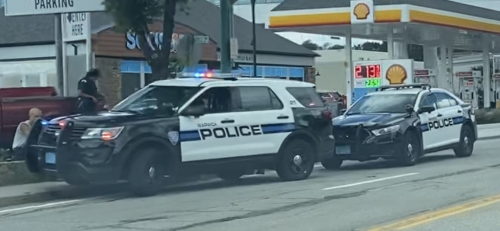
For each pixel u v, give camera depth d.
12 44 28.55
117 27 17.30
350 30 36.81
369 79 33.34
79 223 10.47
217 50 29.53
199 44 17.62
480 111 38.78
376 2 33.47
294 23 34.78
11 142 16.75
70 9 18.31
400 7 32.34
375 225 9.70
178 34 25.84
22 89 17.80
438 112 18.66
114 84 26.53
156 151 13.04
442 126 18.70
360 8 33.03
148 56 17.62
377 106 18.28
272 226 9.80
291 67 37.88
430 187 13.42
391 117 17.28
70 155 12.52
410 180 14.62
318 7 34.28
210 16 36.28
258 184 14.81
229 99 14.09
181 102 13.54
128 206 11.98
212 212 11.09
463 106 19.81
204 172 13.70
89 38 20.14
